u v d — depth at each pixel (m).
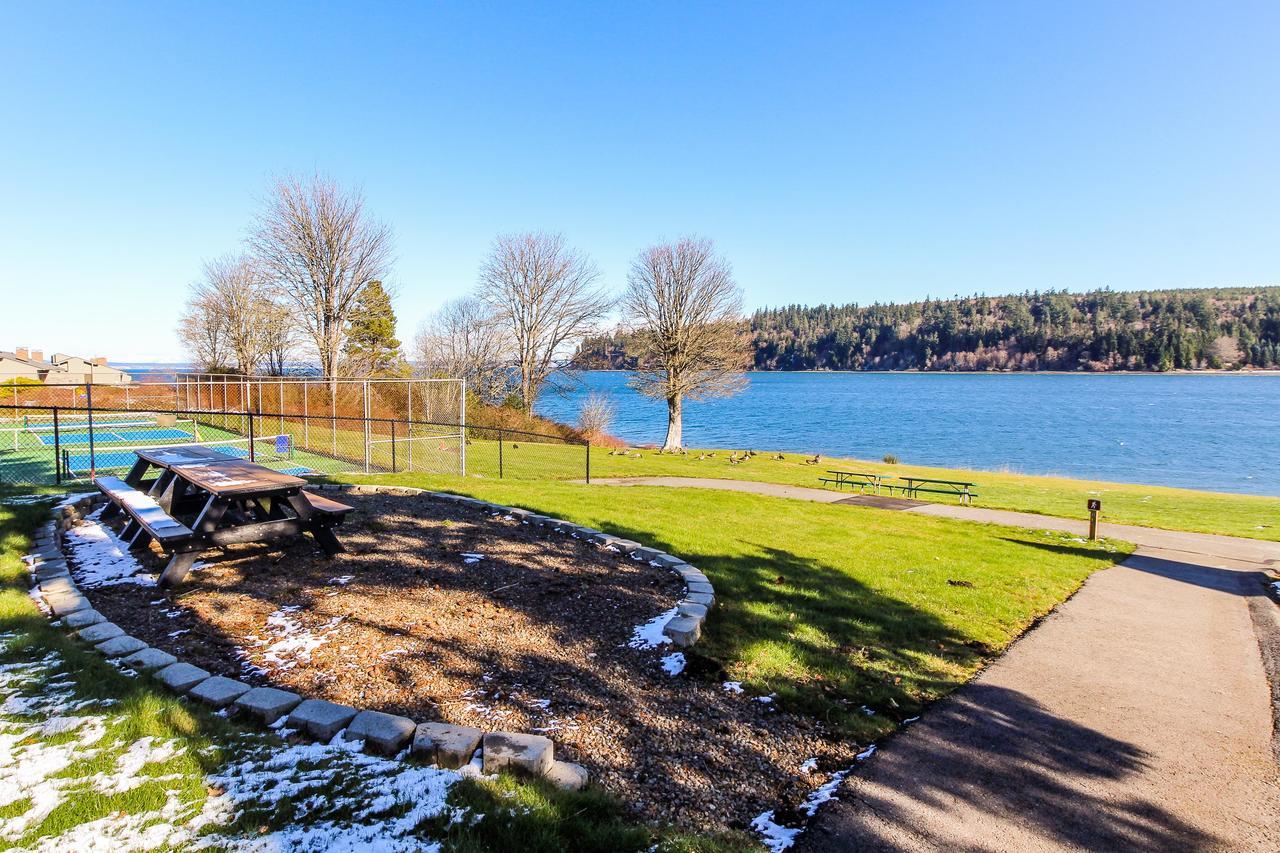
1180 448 42.34
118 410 21.78
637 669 4.11
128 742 2.68
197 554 5.87
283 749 2.77
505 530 7.42
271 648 4.01
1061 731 3.82
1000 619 5.96
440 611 4.80
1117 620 6.25
